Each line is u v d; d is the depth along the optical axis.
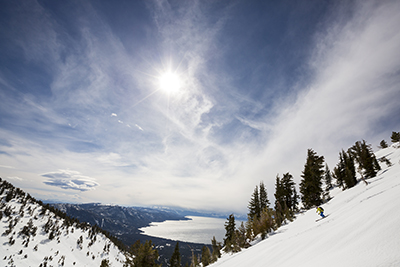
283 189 50.06
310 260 4.77
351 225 5.85
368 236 4.07
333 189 51.41
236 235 27.53
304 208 43.09
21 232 172.00
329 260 3.93
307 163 44.66
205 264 48.53
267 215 25.98
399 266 2.21
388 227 3.84
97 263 178.50
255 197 55.38
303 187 44.00
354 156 54.06
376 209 5.93
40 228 195.50
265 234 23.19
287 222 28.80
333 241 5.35
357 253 3.48
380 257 2.80
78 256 177.50
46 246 172.38
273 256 8.36
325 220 11.83
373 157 39.44
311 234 8.51
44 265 146.62
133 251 32.53
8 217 186.25
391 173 22.56
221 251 46.66
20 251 150.62
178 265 58.62
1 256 138.38
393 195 6.91
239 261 12.91
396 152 44.47
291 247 8.05
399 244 2.89
